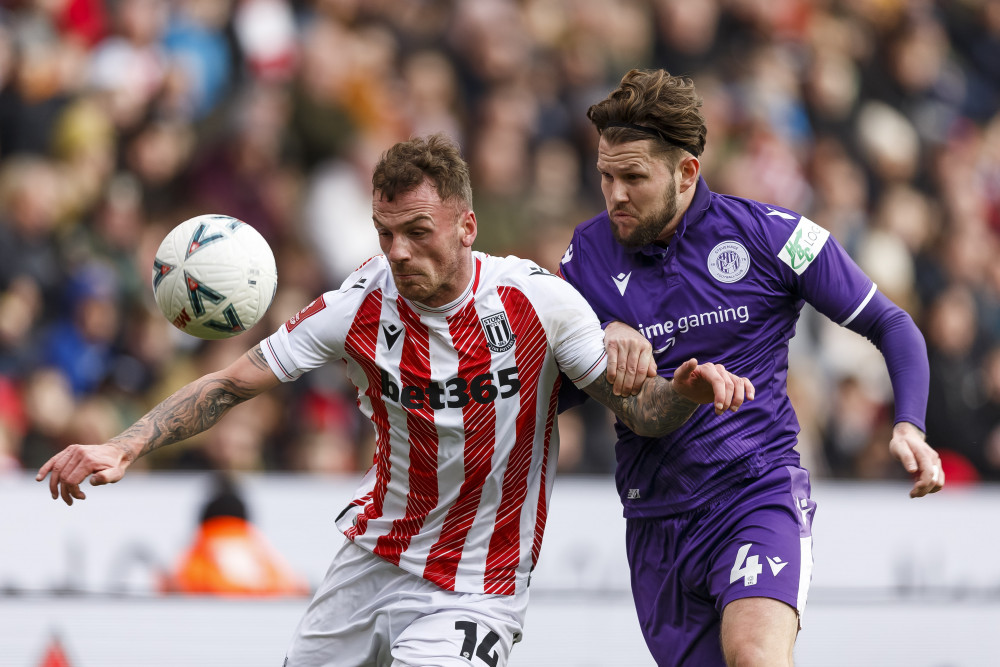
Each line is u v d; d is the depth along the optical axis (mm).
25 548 21750
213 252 13773
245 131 32062
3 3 32688
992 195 40844
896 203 37562
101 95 32094
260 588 22688
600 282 15148
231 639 22359
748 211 14914
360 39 35031
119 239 30281
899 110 41469
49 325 28828
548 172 34469
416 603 14477
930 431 32438
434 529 14414
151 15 33719
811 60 39656
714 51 38750
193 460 26688
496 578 14430
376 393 14312
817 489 25453
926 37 42469
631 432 15320
